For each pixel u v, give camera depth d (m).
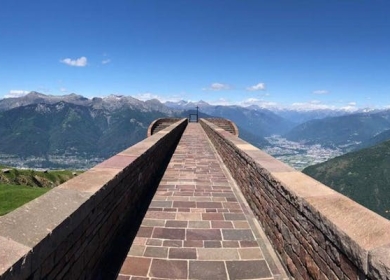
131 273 3.81
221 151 11.76
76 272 2.92
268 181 4.64
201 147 14.97
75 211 2.84
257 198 5.50
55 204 2.89
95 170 4.55
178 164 10.62
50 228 2.41
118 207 4.51
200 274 3.83
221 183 8.15
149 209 6.10
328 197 3.20
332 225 2.56
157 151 8.96
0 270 1.78
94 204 3.37
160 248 4.47
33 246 2.11
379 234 2.24
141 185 6.39
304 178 4.08
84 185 3.66
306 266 3.18
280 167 4.91
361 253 2.14
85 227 3.14
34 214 2.60
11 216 2.48
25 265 1.99
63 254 2.61
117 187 4.41
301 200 3.25
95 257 3.51
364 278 2.13
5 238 2.14
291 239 3.63
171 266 4.00
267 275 3.83
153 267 3.96
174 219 5.61
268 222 4.72
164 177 8.73
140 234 4.92
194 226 5.30
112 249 4.27
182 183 8.12
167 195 7.05
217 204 6.46
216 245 4.60
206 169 9.88
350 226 2.44
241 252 4.39
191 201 6.65
